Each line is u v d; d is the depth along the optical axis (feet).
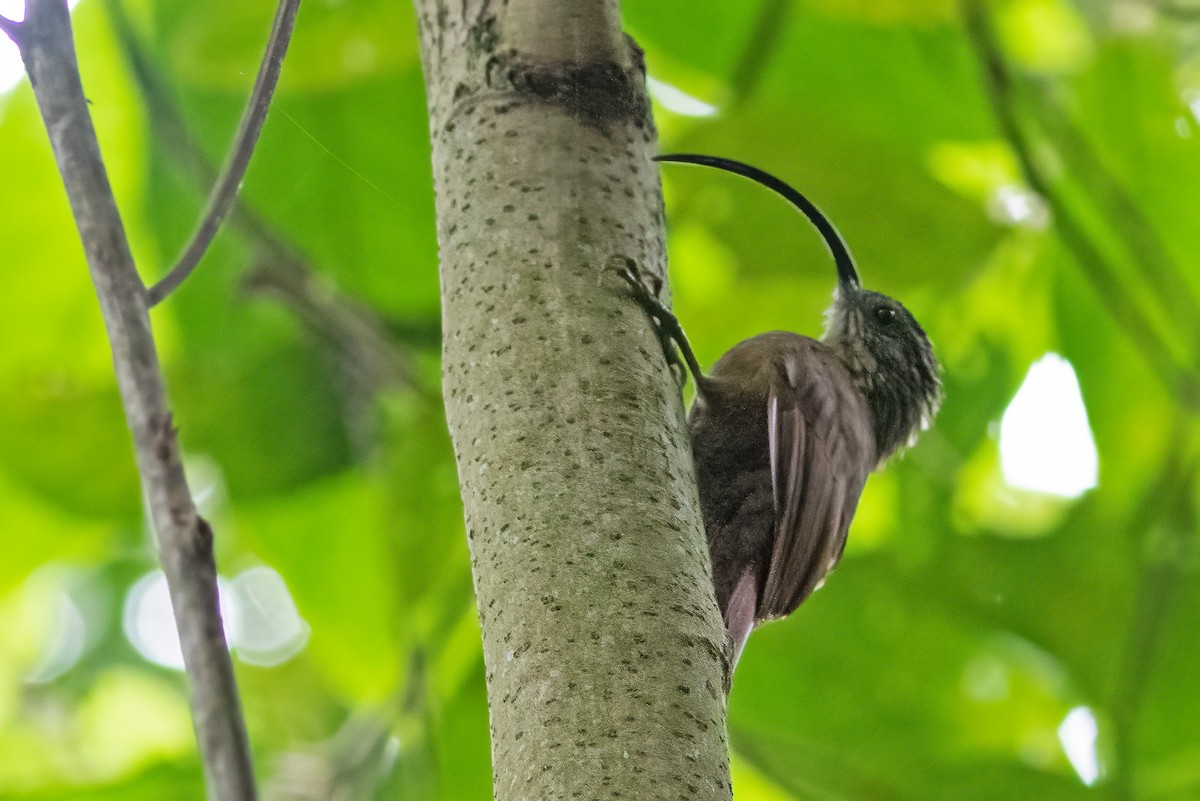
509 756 12.69
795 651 32.12
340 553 32.14
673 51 32.24
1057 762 34.83
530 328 14.99
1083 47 35.19
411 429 30.04
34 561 34.06
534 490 13.92
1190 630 31.01
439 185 16.53
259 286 29.94
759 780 33.17
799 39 32.91
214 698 13.57
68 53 15.53
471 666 29.89
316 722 39.40
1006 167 34.83
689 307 32.48
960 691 32.91
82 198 15.12
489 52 16.62
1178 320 30.89
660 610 13.19
